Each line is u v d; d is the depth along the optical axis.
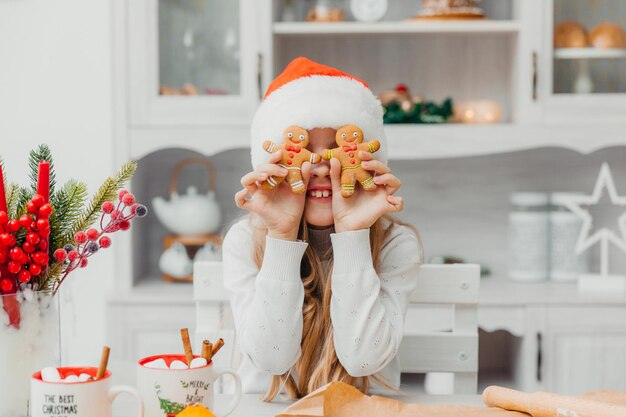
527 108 2.36
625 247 2.41
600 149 2.68
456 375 1.39
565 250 2.51
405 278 1.31
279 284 1.19
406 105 2.41
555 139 2.35
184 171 2.71
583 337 2.30
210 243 2.45
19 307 0.91
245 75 2.37
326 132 1.25
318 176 1.22
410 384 2.42
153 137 2.38
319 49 2.68
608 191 2.63
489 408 0.99
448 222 2.73
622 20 2.37
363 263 1.20
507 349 2.67
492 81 2.66
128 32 2.37
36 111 2.43
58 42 2.42
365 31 2.40
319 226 1.30
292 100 1.25
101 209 1.02
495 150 2.36
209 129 2.36
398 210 1.19
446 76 2.67
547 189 2.70
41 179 0.93
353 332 1.19
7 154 2.44
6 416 0.91
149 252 2.73
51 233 0.98
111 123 2.38
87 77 2.41
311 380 1.23
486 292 2.35
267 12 2.36
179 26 2.38
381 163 1.20
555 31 2.36
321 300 1.31
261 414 1.06
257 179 1.17
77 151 2.42
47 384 0.81
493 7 2.62
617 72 2.36
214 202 2.54
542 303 2.29
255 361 1.21
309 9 2.50
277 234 1.20
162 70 2.38
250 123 2.37
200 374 0.88
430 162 2.72
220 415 0.92
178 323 2.31
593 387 2.30
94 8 2.41
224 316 1.61
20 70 2.43
